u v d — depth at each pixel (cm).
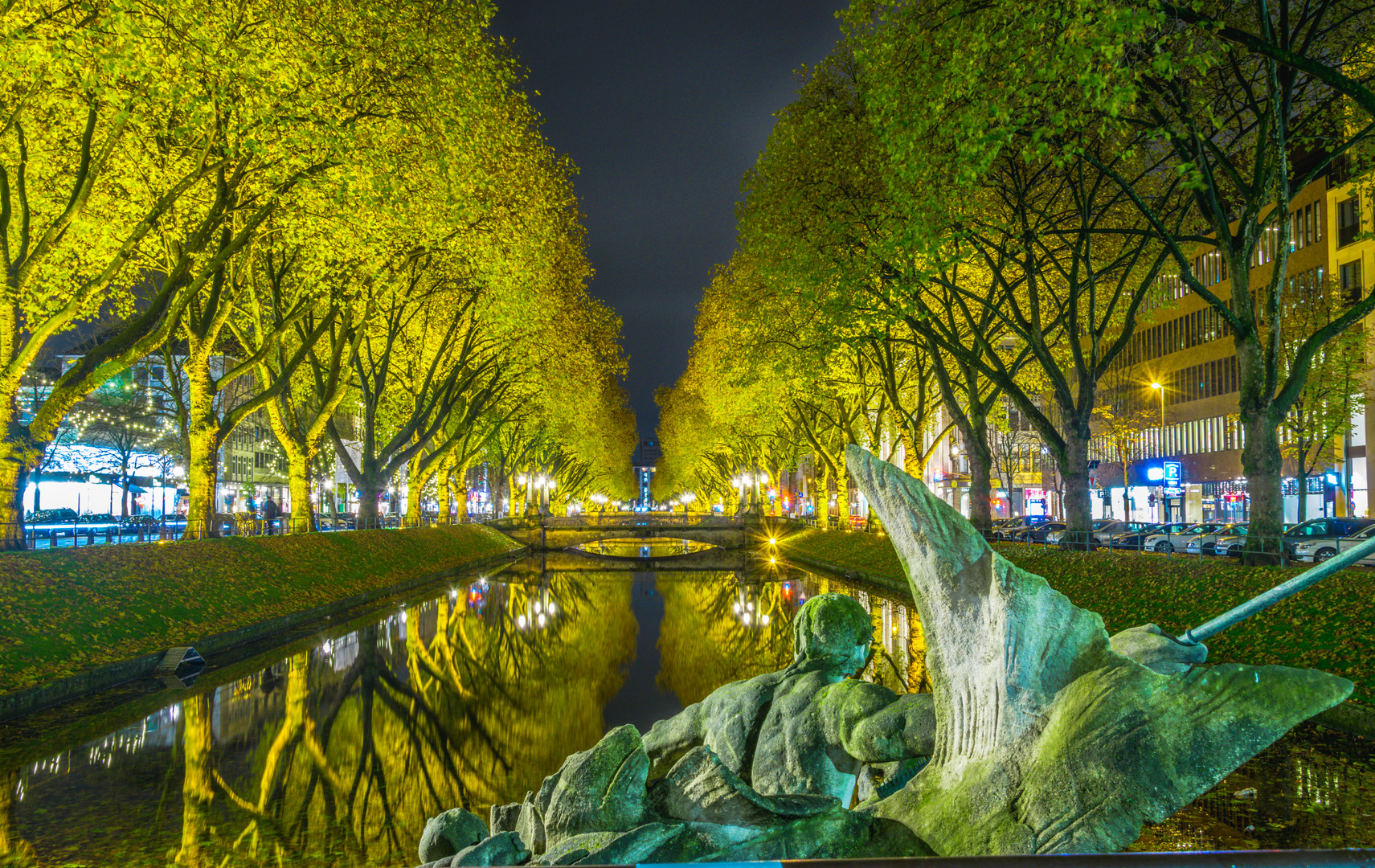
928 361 3447
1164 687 252
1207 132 1695
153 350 1842
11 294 1656
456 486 6228
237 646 2067
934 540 300
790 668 373
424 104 1842
